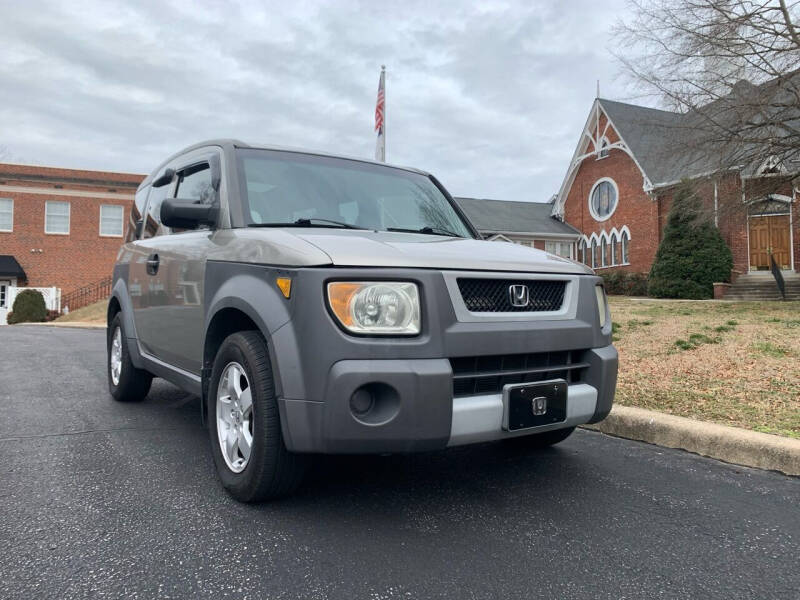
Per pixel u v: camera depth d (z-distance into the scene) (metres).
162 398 5.89
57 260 29.17
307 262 2.71
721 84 12.87
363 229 3.73
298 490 3.27
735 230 21.94
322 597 2.16
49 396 5.98
